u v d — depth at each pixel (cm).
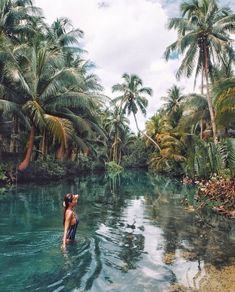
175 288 601
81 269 671
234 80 1530
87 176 3609
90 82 3045
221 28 2464
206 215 1322
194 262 747
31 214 1246
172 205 1588
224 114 1469
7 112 2109
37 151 2662
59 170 2766
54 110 2441
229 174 1681
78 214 1314
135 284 611
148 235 988
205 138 3008
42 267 673
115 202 1669
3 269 658
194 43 2566
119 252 806
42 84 2288
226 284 622
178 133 3584
